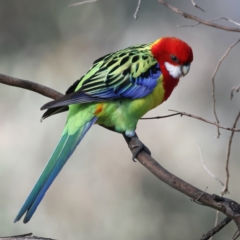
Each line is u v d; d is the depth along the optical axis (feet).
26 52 41.68
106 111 23.71
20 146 40.60
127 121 24.26
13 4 41.37
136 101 24.07
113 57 24.97
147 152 23.29
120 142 40.63
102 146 40.65
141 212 38.09
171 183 18.94
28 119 41.19
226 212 17.48
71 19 42.16
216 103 41.75
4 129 40.96
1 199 38.83
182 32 44.11
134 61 24.45
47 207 38.86
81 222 38.34
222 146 39.75
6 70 41.16
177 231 37.01
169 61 24.71
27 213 20.27
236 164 39.01
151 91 24.39
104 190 39.19
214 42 44.01
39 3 41.63
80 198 39.04
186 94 42.27
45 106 21.22
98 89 23.32
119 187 39.14
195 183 38.65
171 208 37.70
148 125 41.39
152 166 21.16
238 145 39.63
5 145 40.63
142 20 43.62
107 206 38.68
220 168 38.88
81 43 42.37
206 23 20.16
